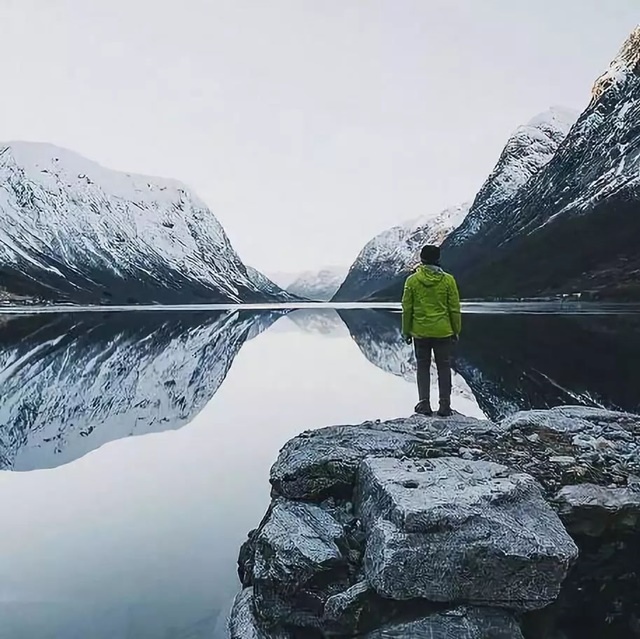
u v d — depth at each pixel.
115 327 49.84
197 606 4.92
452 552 4.17
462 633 4.03
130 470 8.84
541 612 4.33
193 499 7.46
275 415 12.73
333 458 5.53
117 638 4.47
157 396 15.93
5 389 17.50
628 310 53.00
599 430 6.41
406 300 7.64
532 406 11.37
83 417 13.22
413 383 16.48
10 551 5.96
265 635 4.46
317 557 4.50
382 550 4.23
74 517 6.87
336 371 19.77
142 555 5.83
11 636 4.48
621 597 4.69
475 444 5.95
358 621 4.19
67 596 5.01
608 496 4.88
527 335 28.25
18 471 8.87
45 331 44.41
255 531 5.70
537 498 4.77
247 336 38.91
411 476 4.91
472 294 104.00
